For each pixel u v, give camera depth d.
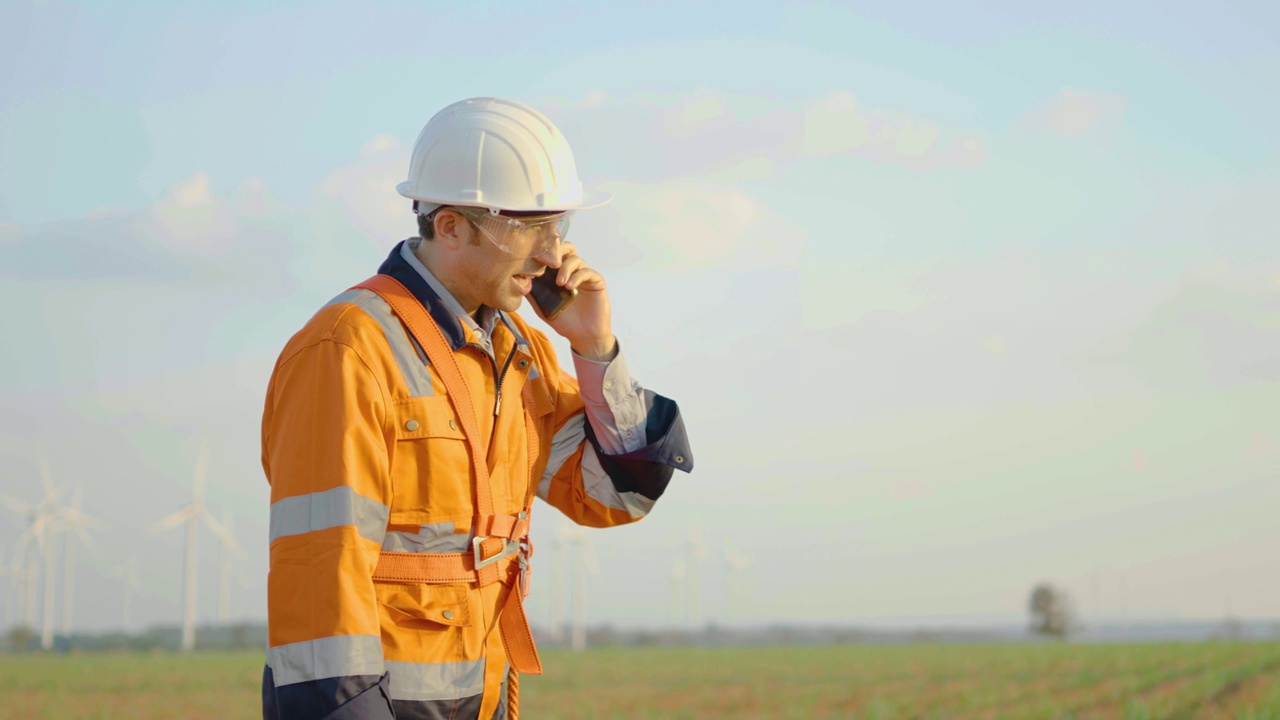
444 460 2.51
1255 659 43.56
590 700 35.59
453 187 2.64
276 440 2.48
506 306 2.72
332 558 2.31
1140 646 65.19
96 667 54.38
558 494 3.25
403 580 2.46
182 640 86.69
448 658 2.50
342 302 2.58
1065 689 34.78
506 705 2.80
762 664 57.78
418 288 2.63
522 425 2.78
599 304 3.01
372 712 2.23
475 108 2.75
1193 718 24.81
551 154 2.72
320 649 2.26
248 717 29.59
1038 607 115.38
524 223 2.62
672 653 76.75
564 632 117.50
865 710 29.52
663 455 3.10
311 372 2.46
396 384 2.50
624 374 3.07
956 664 52.38
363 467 2.40
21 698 35.56
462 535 2.54
